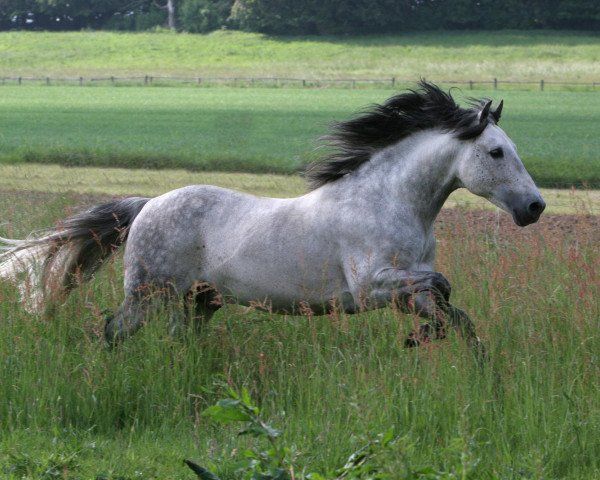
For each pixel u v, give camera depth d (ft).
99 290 43.47
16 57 474.49
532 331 36.11
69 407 34.60
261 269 37.01
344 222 36.04
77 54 487.20
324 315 38.58
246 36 539.29
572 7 524.11
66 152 125.59
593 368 34.27
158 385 35.27
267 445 30.32
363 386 32.45
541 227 71.61
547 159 116.57
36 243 41.06
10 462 30.09
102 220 40.73
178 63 460.96
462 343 34.09
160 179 108.27
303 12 535.60
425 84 37.06
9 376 35.40
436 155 36.19
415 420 31.35
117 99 278.87
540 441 30.22
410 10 544.21
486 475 27.96
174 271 38.52
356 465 24.94
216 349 38.04
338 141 37.45
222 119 206.90
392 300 35.04
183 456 30.83
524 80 356.18
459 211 75.46
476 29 543.80
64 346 36.68
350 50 487.61
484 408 31.58
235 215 37.96
